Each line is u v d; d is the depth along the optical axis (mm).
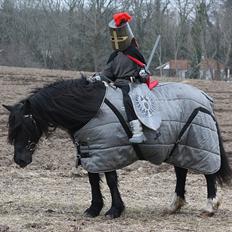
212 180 9898
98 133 9102
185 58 62750
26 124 9117
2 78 31078
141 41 59875
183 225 9141
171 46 61406
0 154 15836
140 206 10820
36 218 9328
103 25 60062
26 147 9148
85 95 9211
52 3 67500
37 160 15523
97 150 9117
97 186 9555
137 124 9102
